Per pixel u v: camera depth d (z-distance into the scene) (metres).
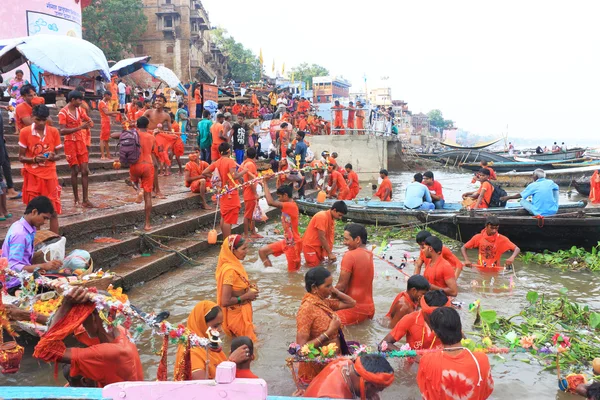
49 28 16.05
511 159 33.59
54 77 14.95
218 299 4.80
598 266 7.50
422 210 9.91
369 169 24.81
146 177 7.51
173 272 7.08
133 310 2.99
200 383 2.38
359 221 11.19
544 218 8.09
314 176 16.66
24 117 7.52
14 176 9.45
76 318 3.00
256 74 66.69
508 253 8.73
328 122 28.30
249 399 2.36
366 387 3.03
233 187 8.20
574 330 4.95
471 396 2.99
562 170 23.27
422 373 3.14
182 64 45.22
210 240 7.77
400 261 7.93
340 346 3.93
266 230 10.55
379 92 88.12
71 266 4.79
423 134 92.69
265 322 5.34
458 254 8.63
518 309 5.72
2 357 3.35
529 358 4.51
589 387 3.52
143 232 7.33
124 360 3.16
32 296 3.52
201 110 21.72
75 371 3.10
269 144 19.27
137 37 44.47
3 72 14.18
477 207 9.73
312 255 7.45
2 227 6.20
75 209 7.51
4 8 14.94
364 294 5.29
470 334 4.93
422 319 4.24
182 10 45.06
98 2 37.66
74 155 7.51
